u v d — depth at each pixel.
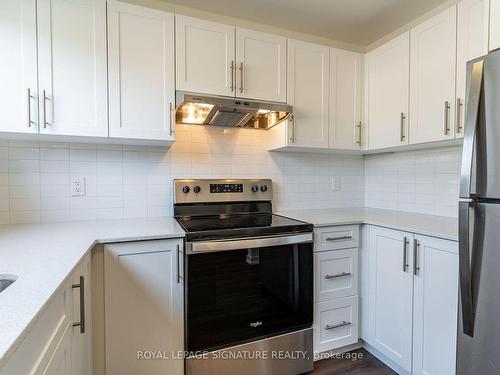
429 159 2.18
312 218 2.03
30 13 1.44
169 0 1.98
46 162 1.79
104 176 1.91
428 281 1.56
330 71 2.17
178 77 1.73
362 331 2.02
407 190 2.35
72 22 1.51
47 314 0.78
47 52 1.47
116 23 1.60
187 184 2.04
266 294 1.69
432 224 1.76
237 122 2.12
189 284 1.50
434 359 1.52
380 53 2.15
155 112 1.69
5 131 1.40
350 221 1.95
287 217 2.08
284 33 2.35
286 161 2.43
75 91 1.52
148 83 1.67
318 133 2.14
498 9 1.25
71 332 1.02
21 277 0.87
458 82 1.63
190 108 1.90
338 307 1.93
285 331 1.74
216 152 2.20
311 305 1.81
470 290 1.18
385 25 2.28
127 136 1.63
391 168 2.48
